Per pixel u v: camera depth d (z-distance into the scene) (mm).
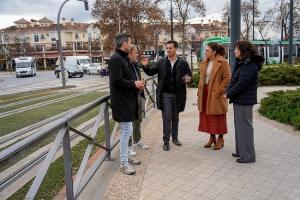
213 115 6199
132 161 5547
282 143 6543
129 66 5105
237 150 5797
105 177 4988
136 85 4859
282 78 18000
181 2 37688
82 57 51906
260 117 9070
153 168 5340
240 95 5375
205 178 4895
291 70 18141
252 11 44000
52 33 97875
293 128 7703
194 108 11266
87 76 45844
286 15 43594
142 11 49094
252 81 5324
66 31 97625
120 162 5500
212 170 5207
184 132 7707
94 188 4582
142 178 4934
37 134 2961
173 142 6680
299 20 43188
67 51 92438
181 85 6379
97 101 5031
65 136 3721
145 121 9086
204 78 6293
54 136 3918
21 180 4918
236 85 5312
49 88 25922
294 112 8211
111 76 4840
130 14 48500
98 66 49219
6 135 8719
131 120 5008
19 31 97812
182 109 6551
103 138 7082
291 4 23703
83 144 7090
